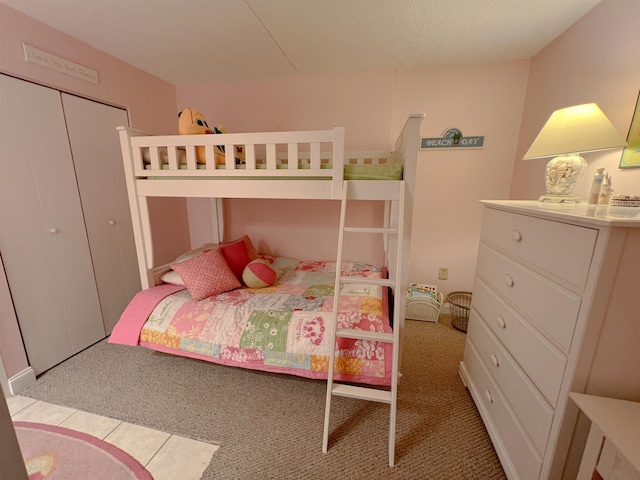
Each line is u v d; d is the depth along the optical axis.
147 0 1.58
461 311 2.65
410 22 1.79
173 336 1.75
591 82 1.60
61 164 1.97
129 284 2.54
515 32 1.87
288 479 1.24
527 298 1.15
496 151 2.43
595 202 1.19
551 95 1.97
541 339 1.05
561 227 0.97
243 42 2.04
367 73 2.53
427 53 2.18
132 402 1.67
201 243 3.26
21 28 1.69
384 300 1.96
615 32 1.45
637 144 1.32
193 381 1.85
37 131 1.82
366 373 1.51
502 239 1.38
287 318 1.70
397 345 1.40
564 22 1.75
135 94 2.49
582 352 0.88
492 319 1.46
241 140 1.69
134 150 1.87
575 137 1.27
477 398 1.58
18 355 1.76
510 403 1.24
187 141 1.76
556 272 1.00
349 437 1.44
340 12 1.69
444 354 2.16
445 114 2.46
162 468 1.29
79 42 2.02
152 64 2.42
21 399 1.68
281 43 2.06
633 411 0.84
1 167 1.65
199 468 1.29
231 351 1.66
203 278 2.02
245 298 1.98
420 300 2.62
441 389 1.79
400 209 1.47
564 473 0.98
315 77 2.64
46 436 1.44
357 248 2.95
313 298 1.97
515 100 2.33
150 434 1.46
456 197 2.57
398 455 1.35
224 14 1.72
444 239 2.68
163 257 2.91
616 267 0.82
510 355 1.26
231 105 2.88
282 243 3.10
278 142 1.65
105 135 2.26
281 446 1.39
